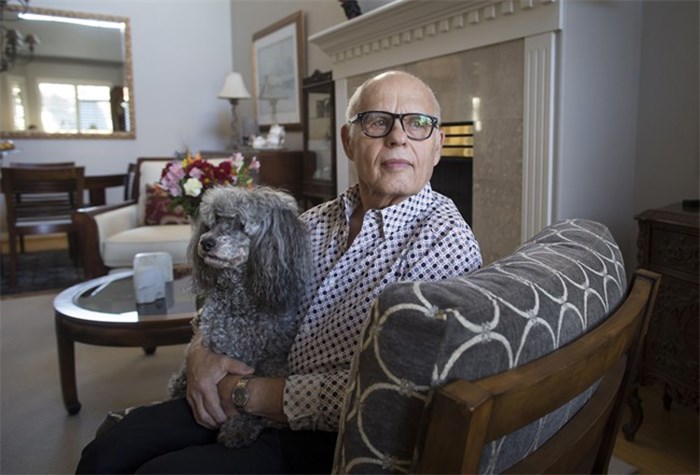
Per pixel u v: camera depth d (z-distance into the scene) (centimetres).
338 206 127
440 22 264
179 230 339
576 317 71
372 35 311
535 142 223
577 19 212
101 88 564
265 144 450
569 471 71
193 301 208
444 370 56
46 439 199
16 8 513
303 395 97
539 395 56
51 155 551
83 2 545
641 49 232
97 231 318
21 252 525
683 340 173
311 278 117
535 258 80
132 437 102
